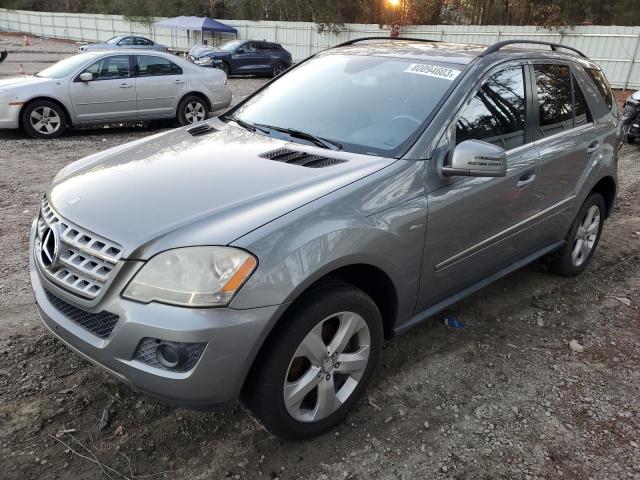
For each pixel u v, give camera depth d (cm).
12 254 452
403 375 320
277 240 223
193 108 1133
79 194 258
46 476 237
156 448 256
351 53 387
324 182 258
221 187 253
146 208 237
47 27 4788
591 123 426
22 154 832
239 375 219
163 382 213
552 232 404
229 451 257
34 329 342
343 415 272
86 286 228
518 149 346
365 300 259
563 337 372
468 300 413
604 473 258
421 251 285
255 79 2367
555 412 297
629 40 2078
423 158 284
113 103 1018
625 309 415
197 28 3362
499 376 325
